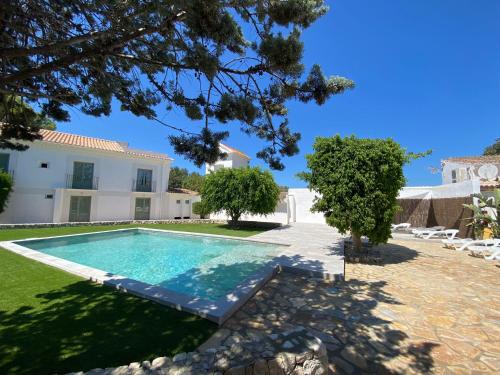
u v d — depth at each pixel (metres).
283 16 2.83
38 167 18.50
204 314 4.01
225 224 22.14
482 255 9.10
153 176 25.03
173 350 3.12
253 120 3.92
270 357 2.40
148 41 3.51
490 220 10.96
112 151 21.72
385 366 2.99
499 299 5.18
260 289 5.56
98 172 21.30
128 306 4.38
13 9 2.90
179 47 3.23
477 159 19.34
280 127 4.51
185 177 47.56
